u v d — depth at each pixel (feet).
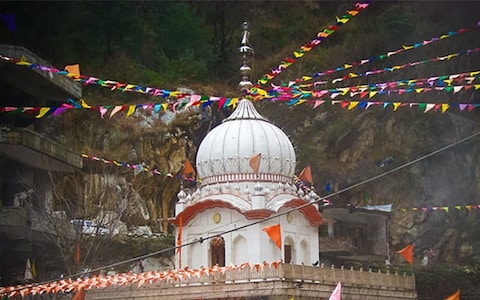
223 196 131.13
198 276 119.85
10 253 154.51
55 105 161.99
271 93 108.88
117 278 109.81
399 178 224.94
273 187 132.87
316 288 120.78
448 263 219.82
